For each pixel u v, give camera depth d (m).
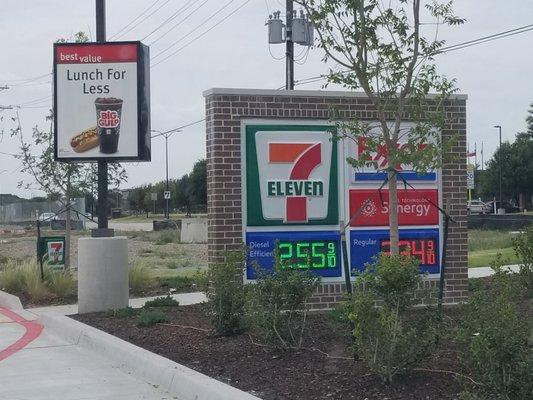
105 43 13.59
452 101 12.10
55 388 7.85
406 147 9.12
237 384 7.34
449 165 12.25
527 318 7.74
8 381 8.21
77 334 10.70
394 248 8.49
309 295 8.79
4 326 12.42
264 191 11.67
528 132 84.88
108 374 8.49
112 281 13.02
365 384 6.93
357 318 6.77
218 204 11.51
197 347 9.24
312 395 6.74
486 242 28.91
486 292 6.90
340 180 11.94
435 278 12.18
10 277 16.23
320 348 8.60
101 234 13.32
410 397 6.48
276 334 8.54
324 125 11.90
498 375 5.64
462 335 6.18
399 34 8.56
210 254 11.66
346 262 8.37
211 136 11.59
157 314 11.35
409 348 6.82
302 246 11.77
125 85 13.59
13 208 67.50
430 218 12.21
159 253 30.91
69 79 13.59
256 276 8.98
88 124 13.59
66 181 19.02
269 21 26.84
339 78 8.77
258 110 11.67
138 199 107.81
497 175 80.81
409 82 8.58
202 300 14.14
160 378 7.86
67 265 17.64
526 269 8.99
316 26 8.58
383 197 12.07
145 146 13.65
